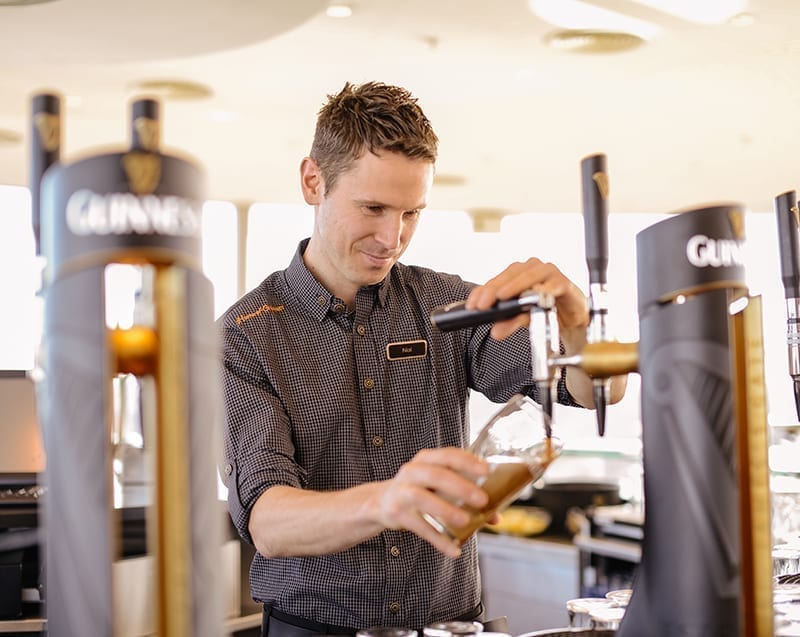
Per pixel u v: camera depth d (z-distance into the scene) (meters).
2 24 4.31
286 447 1.80
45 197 1.00
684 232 1.15
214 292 0.99
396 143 1.78
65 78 5.09
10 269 7.32
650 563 1.18
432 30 4.54
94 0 4.04
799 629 1.33
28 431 2.51
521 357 1.98
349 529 1.38
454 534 1.23
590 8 4.27
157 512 0.94
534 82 5.26
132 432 2.41
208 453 0.96
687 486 1.14
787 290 1.70
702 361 1.14
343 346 1.96
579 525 5.25
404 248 1.95
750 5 4.22
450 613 1.96
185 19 4.26
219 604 0.97
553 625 4.98
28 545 2.33
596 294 1.29
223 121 5.91
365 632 1.34
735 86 5.27
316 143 1.91
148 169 0.93
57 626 0.96
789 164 6.76
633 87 5.31
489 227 8.27
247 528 1.72
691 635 1.14
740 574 1.15
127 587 2.13
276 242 8.03
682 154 6.55
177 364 0.94
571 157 6.64
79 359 0.93
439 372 2.04
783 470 3.06
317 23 4.45
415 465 1.23
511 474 1.24
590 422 7.53
